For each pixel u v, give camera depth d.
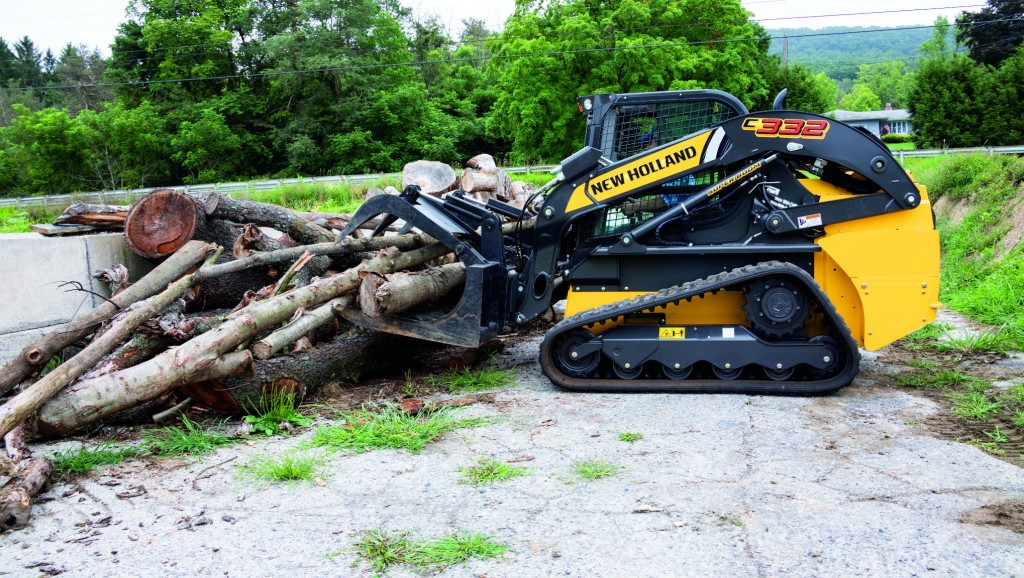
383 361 6.43
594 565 3.12
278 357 5.51
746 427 4.88
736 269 5.66
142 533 3.55
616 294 6.05
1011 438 4.58
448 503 3.79
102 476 4.27
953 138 35.84
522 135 33.62
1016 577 2.95
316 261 6.95
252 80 49.66
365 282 5.56
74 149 44.47
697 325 5.81
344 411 5.41
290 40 46.31
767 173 5.78
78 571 3.20
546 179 26.23
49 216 27.23
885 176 5.50
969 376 6.04
